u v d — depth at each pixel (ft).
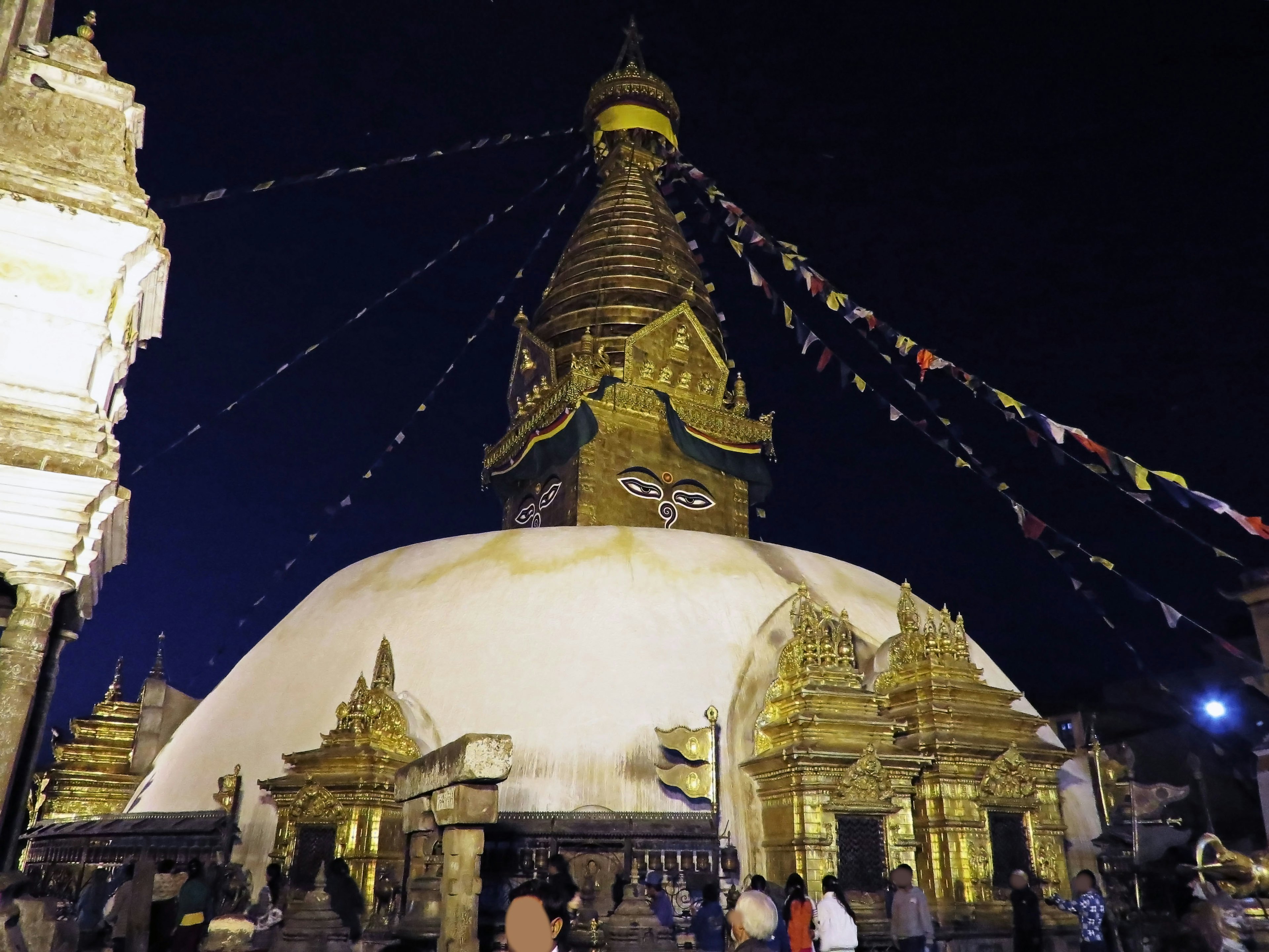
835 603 60.39
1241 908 28.35
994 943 44.70
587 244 95.96
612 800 47.50
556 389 84.89
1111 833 55.52
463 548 61.41
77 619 33.30
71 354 27.89
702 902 44.09
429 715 50.47
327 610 60.49
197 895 35.63
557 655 52.29
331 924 40.70
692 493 84.38
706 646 54.03
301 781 47.39
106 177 28.99
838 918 32.71
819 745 46.06
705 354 89.71
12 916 25.82
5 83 28.71
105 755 65.21
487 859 44.34
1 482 25.98
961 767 48.39
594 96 106.01
